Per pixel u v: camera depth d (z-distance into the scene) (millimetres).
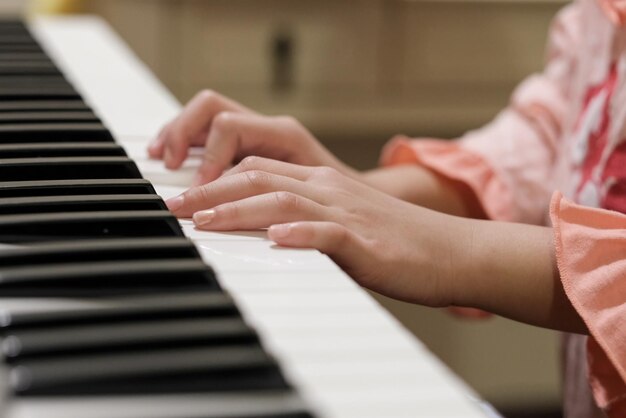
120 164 707
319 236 593
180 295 467
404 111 2146
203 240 585
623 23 908
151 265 493
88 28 1512
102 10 1987
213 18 2049
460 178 1089
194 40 2051
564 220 697
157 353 407
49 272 479
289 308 472
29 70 1085
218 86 2080
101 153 746
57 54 1277
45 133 800
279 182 650
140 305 448
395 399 381
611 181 864
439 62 2135
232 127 820
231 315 450
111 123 939
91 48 1336
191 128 840
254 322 452
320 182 672
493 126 1194
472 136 1178
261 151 846
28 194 626
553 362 2307
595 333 644
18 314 432
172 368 391
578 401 942
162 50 2041
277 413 366
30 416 358
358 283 639
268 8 2068
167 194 729
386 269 637
